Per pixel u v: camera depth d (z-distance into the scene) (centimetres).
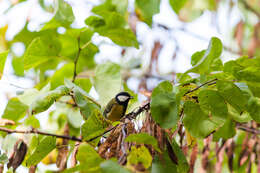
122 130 584
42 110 637
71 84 688
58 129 966
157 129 575
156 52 1123
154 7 876
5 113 820
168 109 550
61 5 813
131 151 490
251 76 554
